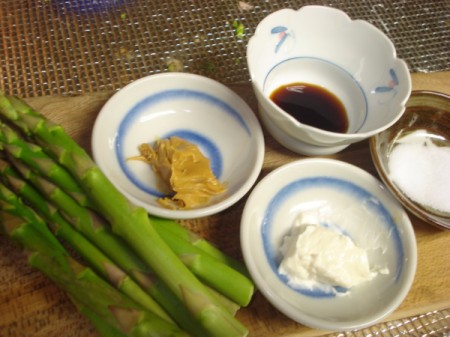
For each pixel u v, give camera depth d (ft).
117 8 1.21
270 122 0.97
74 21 1.18
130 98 0.95
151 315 0.72
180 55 1.18
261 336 0.81
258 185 0.86
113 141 0.91
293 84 1.04
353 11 1.33
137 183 0.90
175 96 0.98
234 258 0.87
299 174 0.91
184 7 1.25
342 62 1.03
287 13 0.97
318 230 0.84
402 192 0.94
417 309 0.87
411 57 1.27
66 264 0.74
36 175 0.79
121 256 0.76
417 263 0.90
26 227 0.77
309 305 0.80
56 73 1.09
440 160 1.00
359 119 1.00
